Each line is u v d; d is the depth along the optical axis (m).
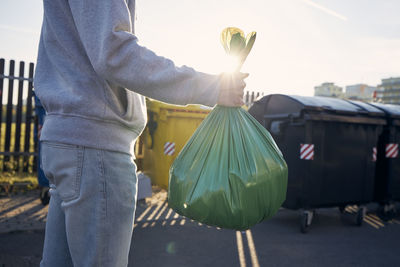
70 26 1.13
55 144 1.12
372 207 7.25
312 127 5.07
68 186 1.11
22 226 4.59
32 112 7.74
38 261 3.57
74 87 1.11
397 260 4.14
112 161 1.14
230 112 1.41
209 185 1.28
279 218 5.89
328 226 5.59
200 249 4.18
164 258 3.84
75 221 1.10
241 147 1.34
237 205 1.26
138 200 6.11
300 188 5.11
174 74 1.09
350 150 5.42
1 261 3.51
